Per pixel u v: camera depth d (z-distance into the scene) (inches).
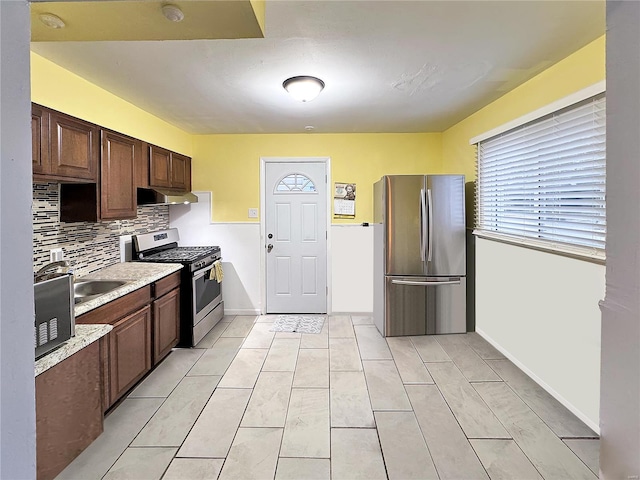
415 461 77.6
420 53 90.1
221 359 129.7
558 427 88.9
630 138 19.0
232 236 183.9
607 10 20.3
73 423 68.6
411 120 155.8
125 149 119.6
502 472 74.2
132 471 74.9
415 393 105.3
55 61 93.3
